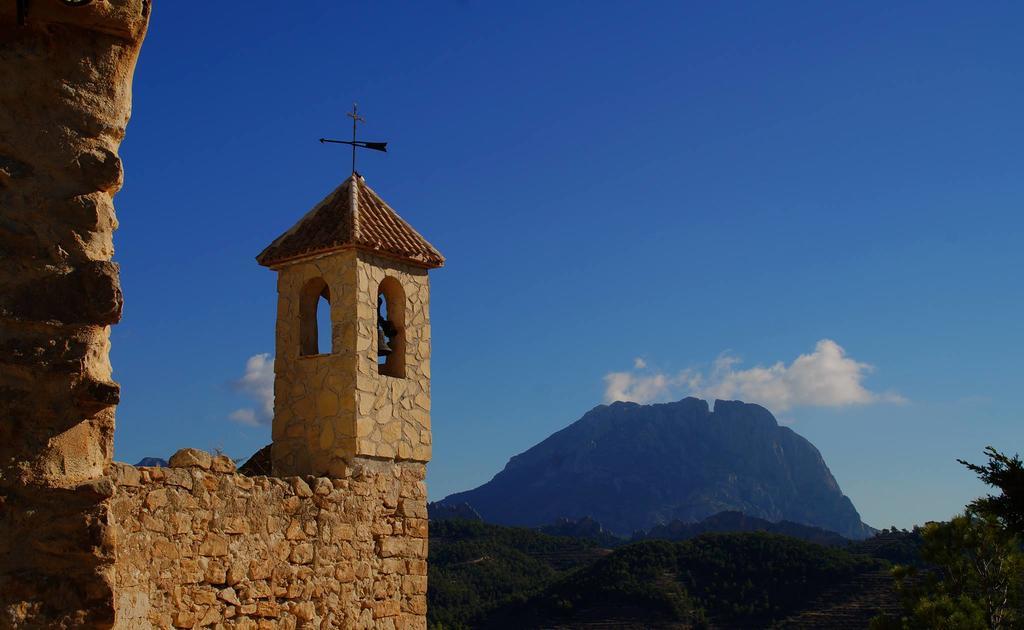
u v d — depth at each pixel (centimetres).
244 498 1396
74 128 729
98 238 726
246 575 1382
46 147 718
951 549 2384
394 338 1709
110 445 716
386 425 1634
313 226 1703
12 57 718
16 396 687
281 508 1449
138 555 1248
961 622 2241
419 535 1659
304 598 1462
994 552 2350
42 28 727
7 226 698
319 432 1612
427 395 1714
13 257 698
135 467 1266
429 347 1736
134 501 1254
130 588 1233
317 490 1509
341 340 1625
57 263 708
